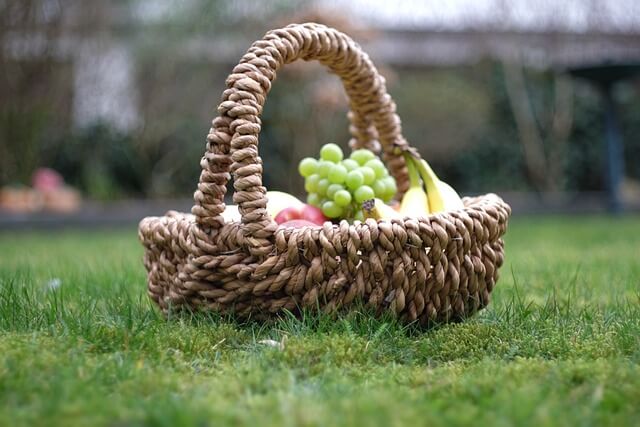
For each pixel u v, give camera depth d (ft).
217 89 30.17
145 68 29.32
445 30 33.27
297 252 5.52
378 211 6.31
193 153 30.17
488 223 5.94
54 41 25.63
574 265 10.85
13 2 24.52
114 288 7.84
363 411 3.68
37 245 16.55
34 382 4.20
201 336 5.44
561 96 32.96
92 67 28.02
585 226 20.51
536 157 33.24
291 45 6.09
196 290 5.89
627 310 6.93
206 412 3.66
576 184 34.06
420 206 6.79
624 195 32.91
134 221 24.95
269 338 5.59
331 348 5.08
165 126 29.86
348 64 6.83
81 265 11.07
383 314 5.66
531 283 9.04
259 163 5.62
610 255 12.34
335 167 6.71
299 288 5.60
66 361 4.63
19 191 25.43
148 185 30.58
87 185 28.91
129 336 5.26
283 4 28.81
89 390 4.06
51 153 28.94
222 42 29.37
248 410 3.84
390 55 32.86
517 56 32.53
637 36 32.91
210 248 5.69
